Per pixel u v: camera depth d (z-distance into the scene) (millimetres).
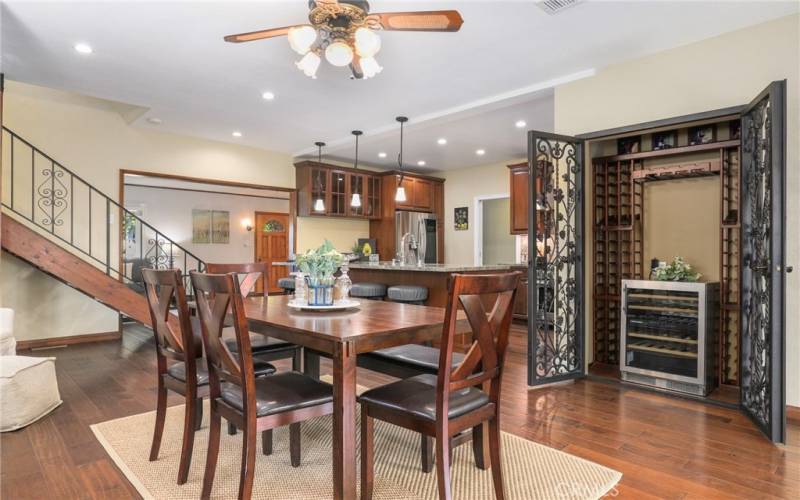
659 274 3562
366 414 1854
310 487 2004
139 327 6188
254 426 1687
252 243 10391
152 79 3811
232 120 5074
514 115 4801
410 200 7648
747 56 2957
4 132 4656
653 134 3812
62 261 4305
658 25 2934
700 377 3201
